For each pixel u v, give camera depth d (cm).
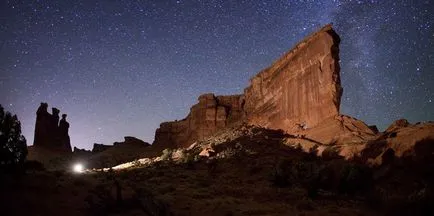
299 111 4134
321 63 3950
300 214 1600
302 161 2827
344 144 2938
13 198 1338
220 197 1997
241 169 2948
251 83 5794
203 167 3222
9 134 1688
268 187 2319
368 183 2108
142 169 3397
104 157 6425
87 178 2464
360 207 1767
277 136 4078
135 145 7588
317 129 3628
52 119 8006
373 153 2459
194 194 2033
